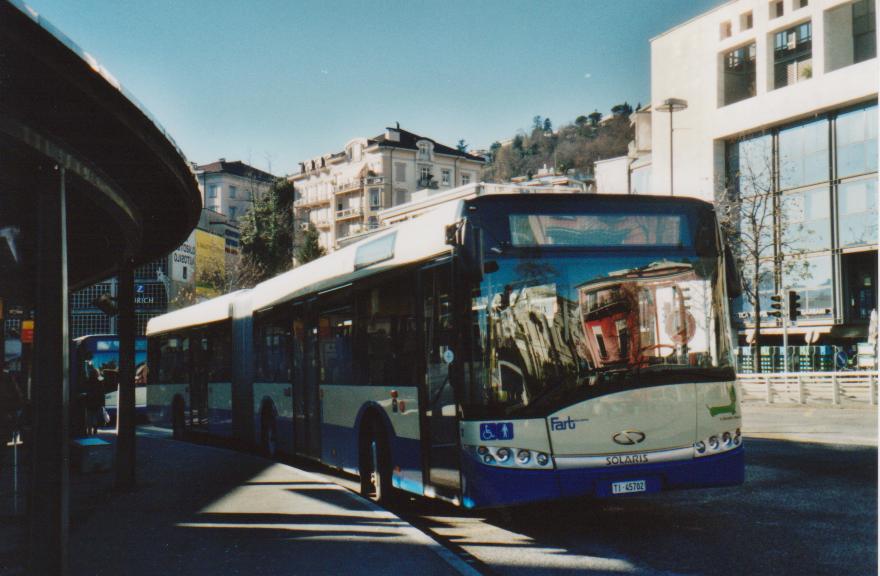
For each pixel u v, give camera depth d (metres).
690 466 7.88
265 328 14.84
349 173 108.06
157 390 22.44
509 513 9.40
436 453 8.38
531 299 7.78
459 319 7.80
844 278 41.53
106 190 7.76
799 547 7.19
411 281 8.98
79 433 20.84
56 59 5.04
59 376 5.82
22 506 10.41
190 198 9.15
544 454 7.59
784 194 44.00
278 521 8.45
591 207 8.06
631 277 8.02
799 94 42.94
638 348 7.92
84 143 6.59
